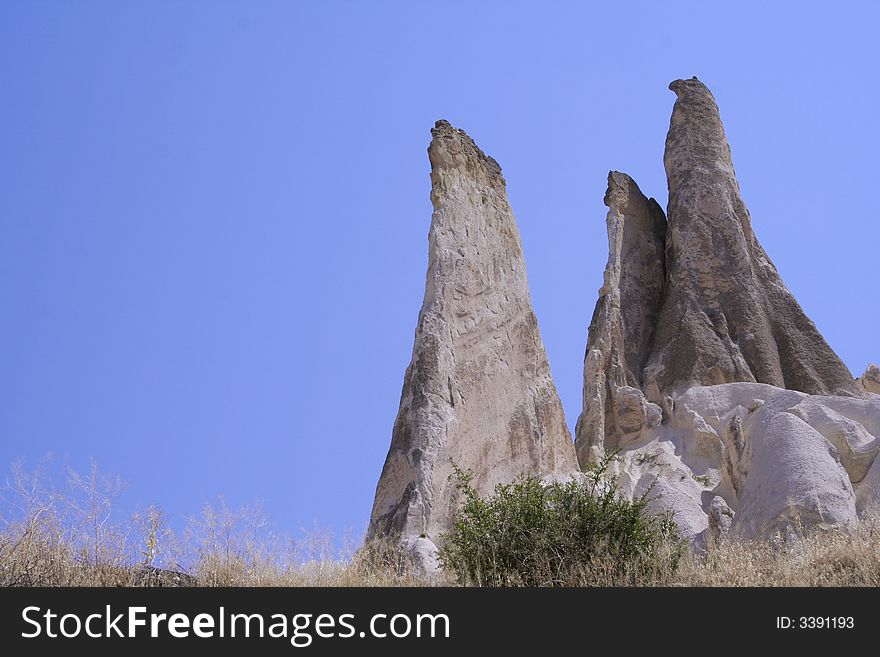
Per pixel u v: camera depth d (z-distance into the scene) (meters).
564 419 23.36
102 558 11.94
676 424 24.34
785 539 17.83
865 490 19.89
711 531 18.98
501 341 22.58
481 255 23.02
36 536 11.63
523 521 14.71
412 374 21.00
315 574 13.05
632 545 14.67
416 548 17.75
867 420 21.86
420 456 19.69
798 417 21.72
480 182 23.92
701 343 25.92
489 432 21.38
